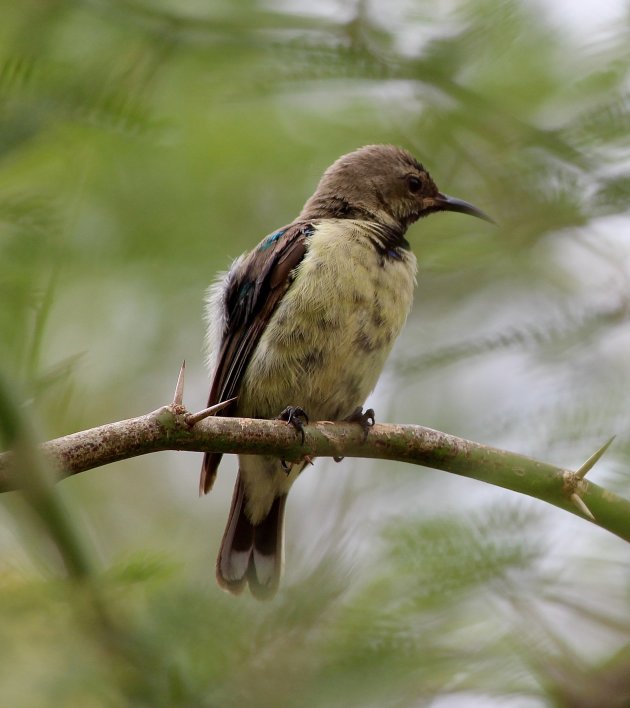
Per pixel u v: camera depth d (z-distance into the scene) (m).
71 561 6.86
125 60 11.53
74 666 6.78
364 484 10.82
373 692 7.40
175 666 7.02
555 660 8.45
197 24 11.78
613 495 8.15
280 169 14.23
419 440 8.52
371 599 8.01
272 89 11.09
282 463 10.99
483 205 13.20
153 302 14.12
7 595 6.82
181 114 13.23
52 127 11.08
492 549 8.27
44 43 11.71
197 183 13.84
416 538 8.32
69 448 7.15
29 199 10.20
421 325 14.09
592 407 10.45
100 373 14.08
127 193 13.62
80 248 13.01
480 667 8.20
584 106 12.78
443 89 11.87
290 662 7.29
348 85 11.28
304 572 7.88
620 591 9.38
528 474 8.22
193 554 11.66
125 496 15.10
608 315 11.66
